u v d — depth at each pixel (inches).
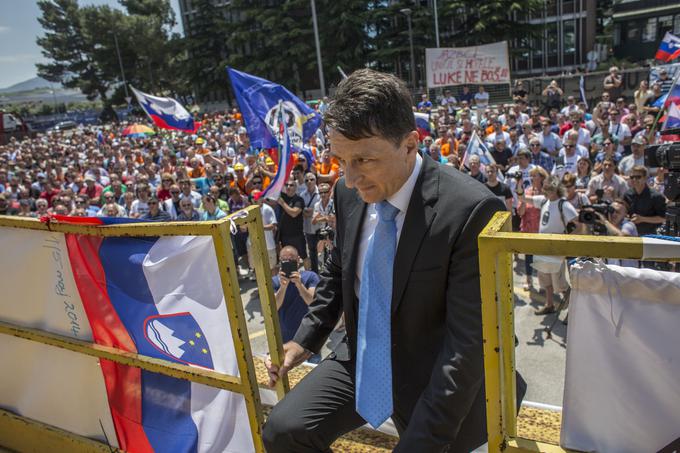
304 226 299.4
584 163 317.1
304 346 70.0
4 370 99.3
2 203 348.8
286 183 291.9
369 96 50.1
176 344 78.2
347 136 50.9
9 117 1596.9
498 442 51.3
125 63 2437.3
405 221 55.9
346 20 1509.6
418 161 57.5
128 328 81.8
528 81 746.8
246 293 289.1
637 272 45.3
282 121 276.8
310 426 60.9
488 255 46.6
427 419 51.0
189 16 2178.9
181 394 81.1
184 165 506.3
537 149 367.6
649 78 622.2
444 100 850.8
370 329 59.7
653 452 47.8
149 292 77.7
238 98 313.3
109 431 89.4
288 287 172.9
